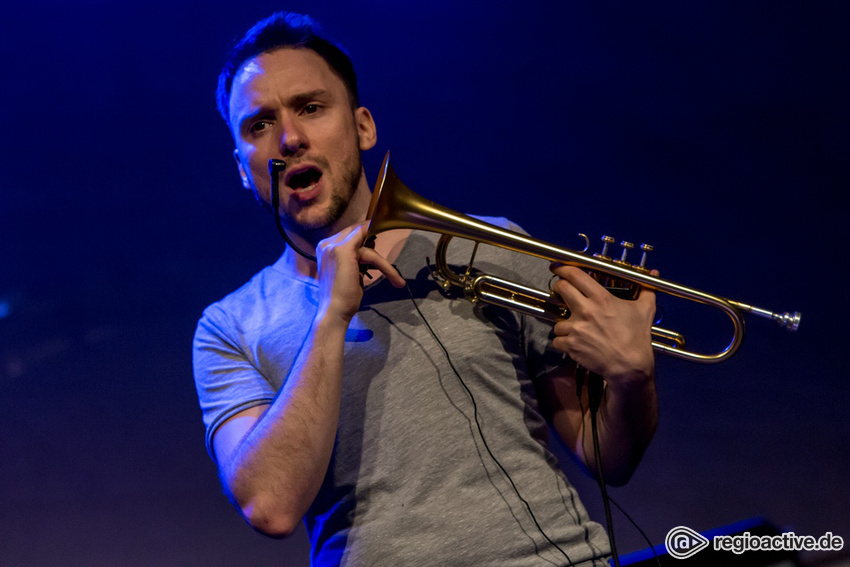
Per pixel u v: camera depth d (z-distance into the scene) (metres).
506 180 13.85
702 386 8.39
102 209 12.69
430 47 14.52
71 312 11.21
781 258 11.59
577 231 13.07
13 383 9.63
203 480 7.49
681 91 14.41
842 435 7.37
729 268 11.52
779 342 9.25
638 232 12.80
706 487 6.85
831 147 13.48
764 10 14.53
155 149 13.13
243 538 6.66
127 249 12.39
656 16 14.82
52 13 13.23
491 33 14.59
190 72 13.43
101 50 13.40
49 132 13.08
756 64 14.45
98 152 13.11
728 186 13.30
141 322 11.01
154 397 9.09
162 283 11.91
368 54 14.45
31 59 13.24
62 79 13.20
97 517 7.05
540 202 13.56
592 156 13.89
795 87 14.13
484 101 14.35
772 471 6.98
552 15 14.64
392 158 14.06
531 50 14.52
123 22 13.42
